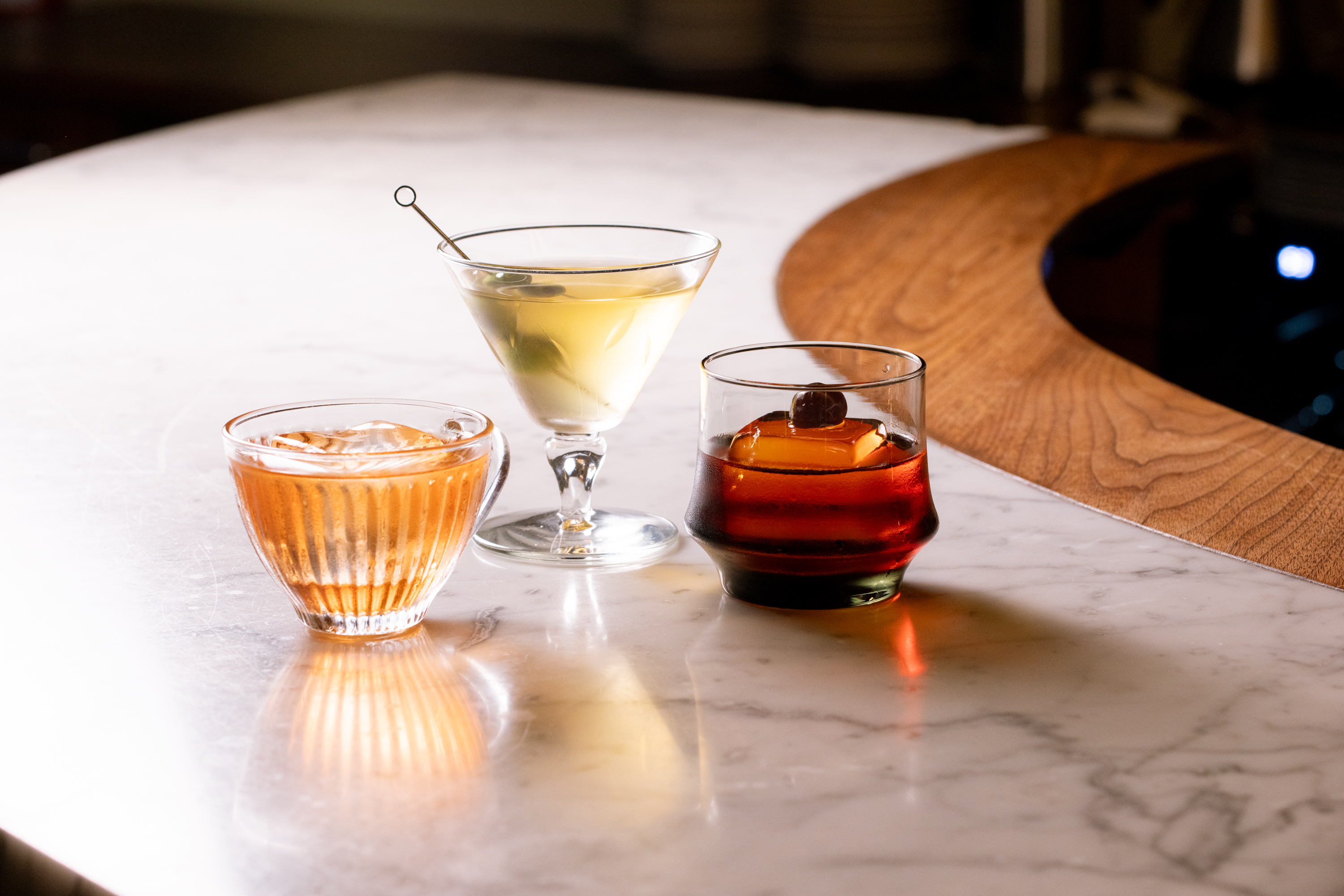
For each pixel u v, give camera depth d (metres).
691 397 1.34
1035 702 1.02
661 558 1.14
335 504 1.04
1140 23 3.41
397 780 0.98
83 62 4.06
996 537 1.16
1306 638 1.06
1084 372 1.37
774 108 2.72
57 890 0.93
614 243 1.23
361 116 2.59
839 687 1.03
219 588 1.11
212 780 0.98
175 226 1.82
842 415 1.09
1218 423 1.28
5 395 1.34
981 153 2.31
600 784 0.97
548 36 4.71
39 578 1.12
